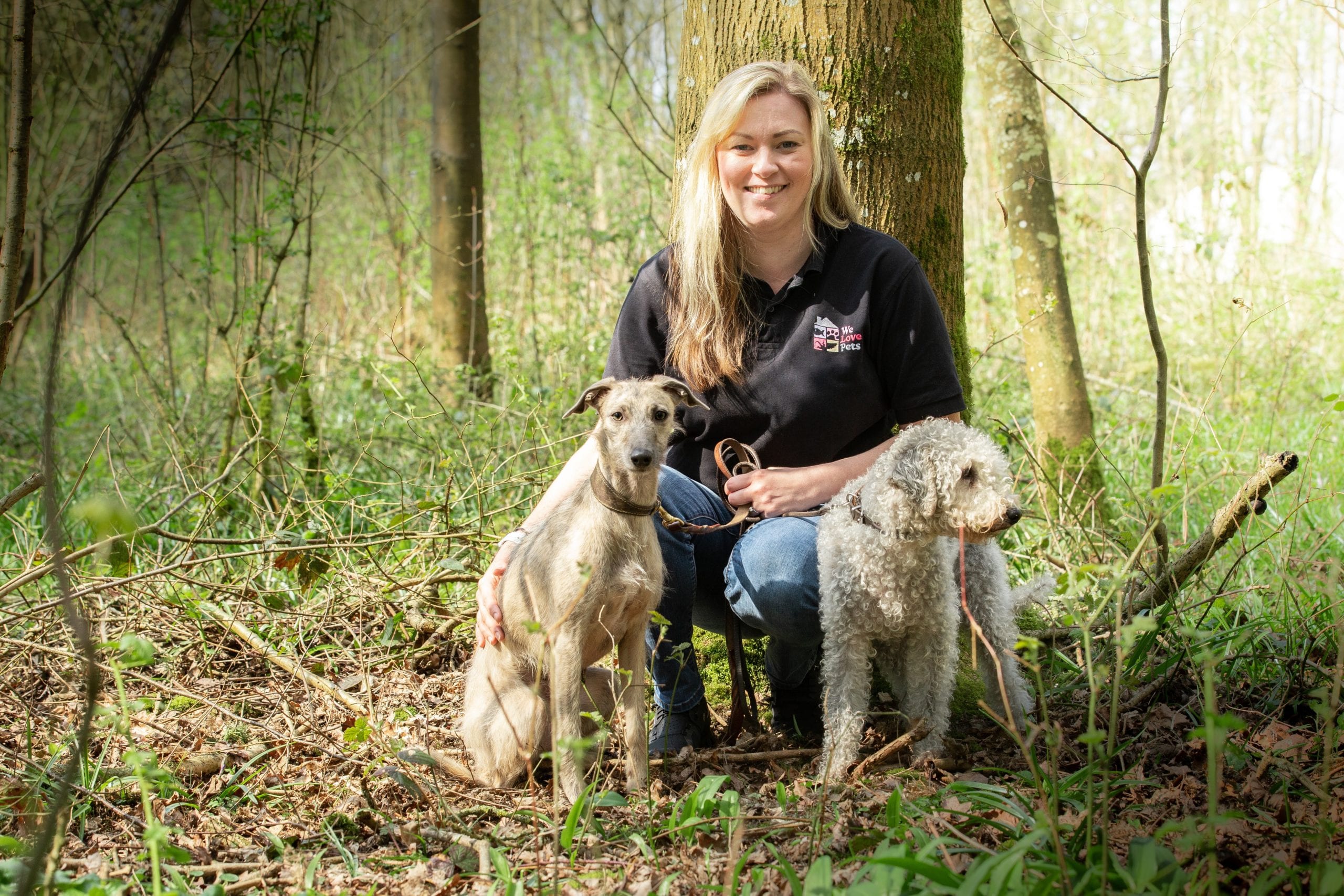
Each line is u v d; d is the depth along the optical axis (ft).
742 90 11.14
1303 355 27.94
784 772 10.97
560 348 22.22
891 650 11.77
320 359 27.73
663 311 12.32
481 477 16.51
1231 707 11.65
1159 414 13.79
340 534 16.69
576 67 46.93
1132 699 11.91
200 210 28.07
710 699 13.48
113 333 37.78
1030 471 18.83
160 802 10.12
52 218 30.14
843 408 11.67
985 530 10.12
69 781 6.60
